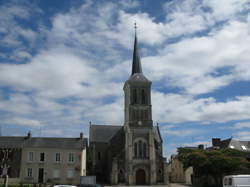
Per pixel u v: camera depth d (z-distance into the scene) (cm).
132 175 6181
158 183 6247
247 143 7212
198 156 5219
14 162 5591
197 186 5912
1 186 4131
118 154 6322
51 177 5581
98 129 7969
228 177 2800
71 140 6025
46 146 5747
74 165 5688
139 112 6669
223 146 7144
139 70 7294
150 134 6506
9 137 5962
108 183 6681
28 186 4244
